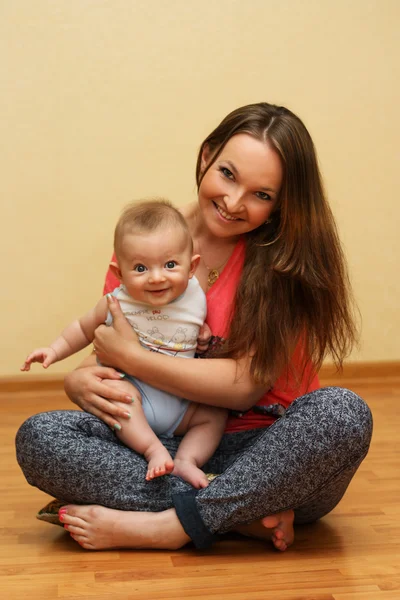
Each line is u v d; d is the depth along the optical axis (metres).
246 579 1.41
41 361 1.65
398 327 3.24
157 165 3.00
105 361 1.60
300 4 3.00
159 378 1.55
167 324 1.59
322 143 3.09
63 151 2.94
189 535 1.50
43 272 2.99
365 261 3.19
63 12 2.88
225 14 2.96
